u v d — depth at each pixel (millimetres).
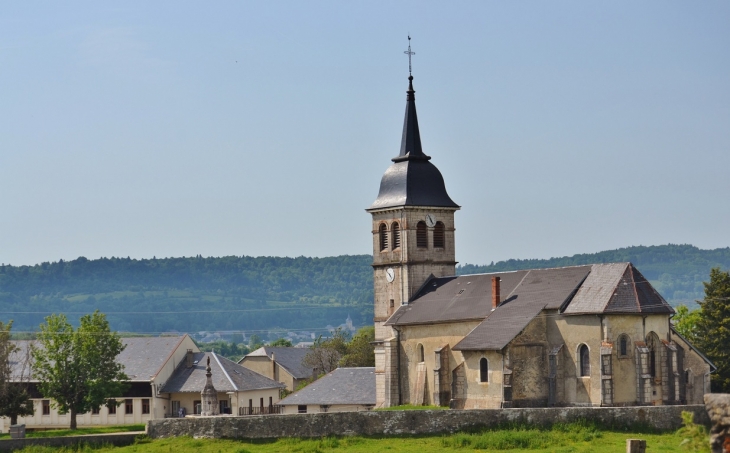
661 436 69938
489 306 96500
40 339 110750
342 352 179500
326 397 119750
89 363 109875
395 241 109500
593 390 86562
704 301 111312
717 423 31359
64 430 101688
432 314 102062
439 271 109375
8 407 101312
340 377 122875
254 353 186125
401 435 71812
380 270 110438
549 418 72625
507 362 88688
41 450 69438
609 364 85250
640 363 86375
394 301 108750
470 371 92812
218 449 68812
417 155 110750
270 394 136250
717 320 109125
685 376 91125
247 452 67438
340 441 70312
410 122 111375
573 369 88438
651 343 88625
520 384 89125
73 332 111188
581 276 91750
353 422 72125
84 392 109750
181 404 128250
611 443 67562
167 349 132250
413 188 108938
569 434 70312
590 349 87125
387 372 105438
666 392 87875
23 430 80812
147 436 73125
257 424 71938
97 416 125438
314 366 180125
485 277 102562
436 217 109562
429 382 101750
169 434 73062
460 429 72125
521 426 72250
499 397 89312
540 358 90125
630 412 72438
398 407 98562
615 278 88750
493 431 71625
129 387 120188
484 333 92438
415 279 108062
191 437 72500
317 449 67938
